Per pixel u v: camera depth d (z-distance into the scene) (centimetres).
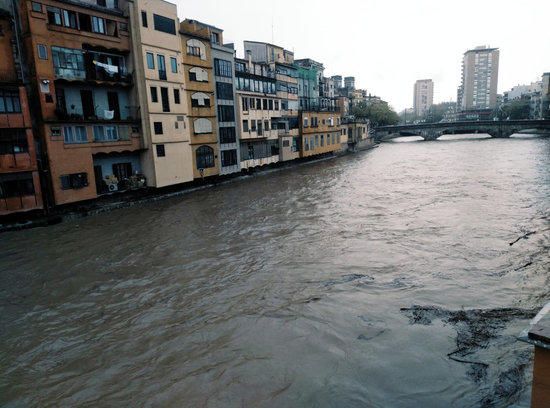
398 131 11456
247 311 1392
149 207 3164
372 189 3741
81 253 2070
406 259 1811
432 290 1473
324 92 8731
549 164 4844
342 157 7381
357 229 2352
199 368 1087
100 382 1054
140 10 3288
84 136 2981
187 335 1258
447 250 1898
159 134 3525
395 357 1077
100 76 3109
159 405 955
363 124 9444
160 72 3506
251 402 946
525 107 14125
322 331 1233
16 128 2492
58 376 1090
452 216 2541
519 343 1094
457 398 908
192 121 3944
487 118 16462
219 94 4334
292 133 5972
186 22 4059
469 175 4297
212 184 4219
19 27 2683
